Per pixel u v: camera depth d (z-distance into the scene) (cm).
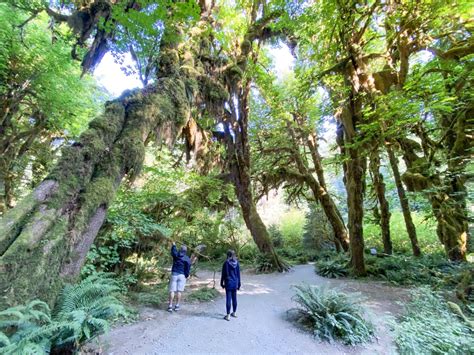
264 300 714
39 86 995
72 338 270
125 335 454
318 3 877
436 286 709
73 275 357
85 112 1186
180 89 643
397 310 617
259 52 1348
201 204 1169
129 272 773
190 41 830
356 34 895
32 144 1198
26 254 303
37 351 224
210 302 684
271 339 463
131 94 562
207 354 402
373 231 1717
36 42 916
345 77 980
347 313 489
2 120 954
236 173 1291
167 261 1002
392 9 768
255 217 1270
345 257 1192
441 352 396
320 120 1378
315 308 518
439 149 908
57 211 360
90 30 677
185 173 991
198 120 1037
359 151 1007
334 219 1533
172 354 395
